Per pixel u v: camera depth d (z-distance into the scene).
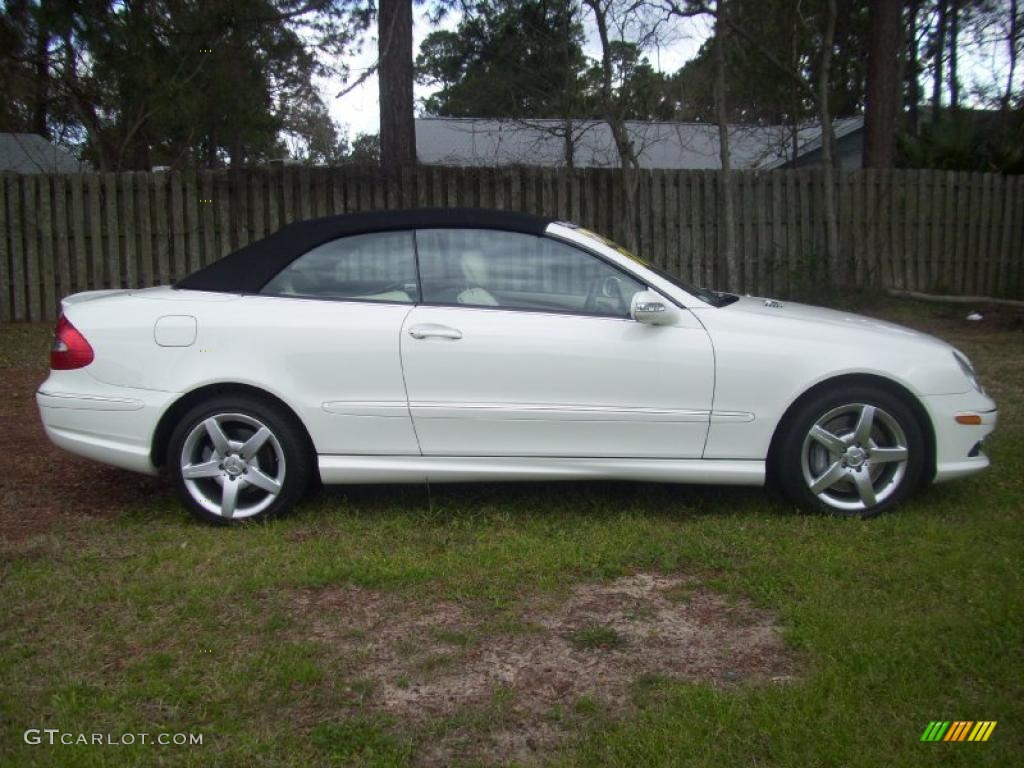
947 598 3.97
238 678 3.42
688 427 4.86
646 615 3.95
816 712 3.14
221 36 11.44
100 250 11.20
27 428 7.07
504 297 4.95
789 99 16.27
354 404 4.85
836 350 4.87
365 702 3.28
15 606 4.01
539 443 4.88
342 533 4.89
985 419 5.01
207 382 4.86
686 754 2.94
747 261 12.27
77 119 16.16
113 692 3.33
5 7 10.58
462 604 4.07
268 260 5.05
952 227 13.29
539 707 3.25
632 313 4.79
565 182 11.80
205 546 4.70
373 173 11.44
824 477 4.94
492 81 14.33
